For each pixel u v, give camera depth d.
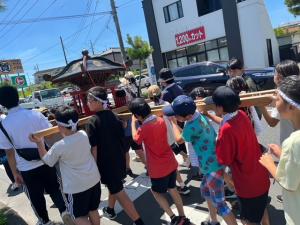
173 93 4.83
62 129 3.06
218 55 20.48
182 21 21.58
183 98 2.97
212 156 2.96
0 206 5.25
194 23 21.00
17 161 3.67
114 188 3.47
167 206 3.49
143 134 3.33
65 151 3.00
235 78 3.69
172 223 3.50
